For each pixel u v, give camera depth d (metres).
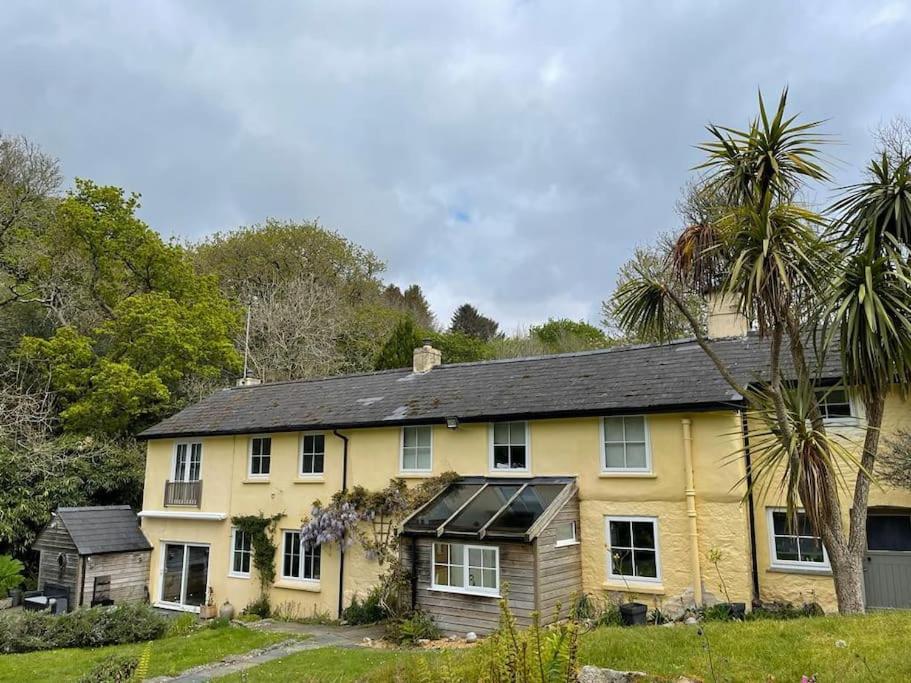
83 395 25.70
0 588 19.91
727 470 13.10
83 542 19.34
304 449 19.19
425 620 13.73
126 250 28.69
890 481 12.05
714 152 8.98
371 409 18.52
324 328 35.47
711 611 11.83
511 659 5.48
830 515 8.46
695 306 25.20
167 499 21.08
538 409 15.22
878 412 8.65
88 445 24.09
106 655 12.45
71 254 28.33
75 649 13.47
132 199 29.34
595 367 16.91
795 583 12.67
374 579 16.42
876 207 8.39
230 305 34.31
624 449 14.39
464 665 7.35
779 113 8.47
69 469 23.19
